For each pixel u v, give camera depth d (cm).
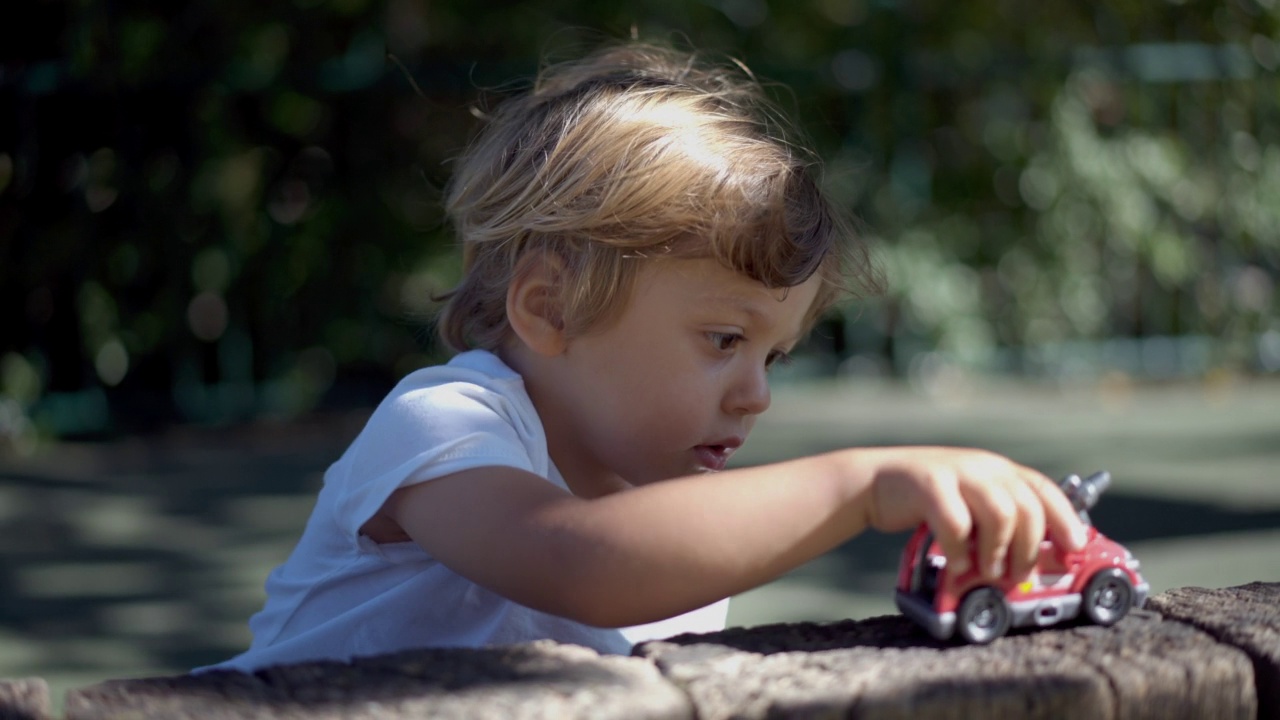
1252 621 101
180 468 528
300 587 148
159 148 620
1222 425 572
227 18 629
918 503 103
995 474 104
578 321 142
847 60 675
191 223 621
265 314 635
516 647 98
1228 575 347
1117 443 534
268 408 636
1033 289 704
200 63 629
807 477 109
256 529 429
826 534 108
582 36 648
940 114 695
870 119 679
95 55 614
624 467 145
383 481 127
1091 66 699
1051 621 101
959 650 97
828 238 147
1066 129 695
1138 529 400
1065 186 697
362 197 637
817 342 694
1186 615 104
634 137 145
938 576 102
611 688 89
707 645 99
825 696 87
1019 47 712
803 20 692
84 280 613
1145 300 718
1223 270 720
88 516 450
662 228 138
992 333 707
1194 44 720
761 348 143
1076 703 89
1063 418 595
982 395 663
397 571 140
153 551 405
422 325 578
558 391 146
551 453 147
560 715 84
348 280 639
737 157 145
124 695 89
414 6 651
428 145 641
